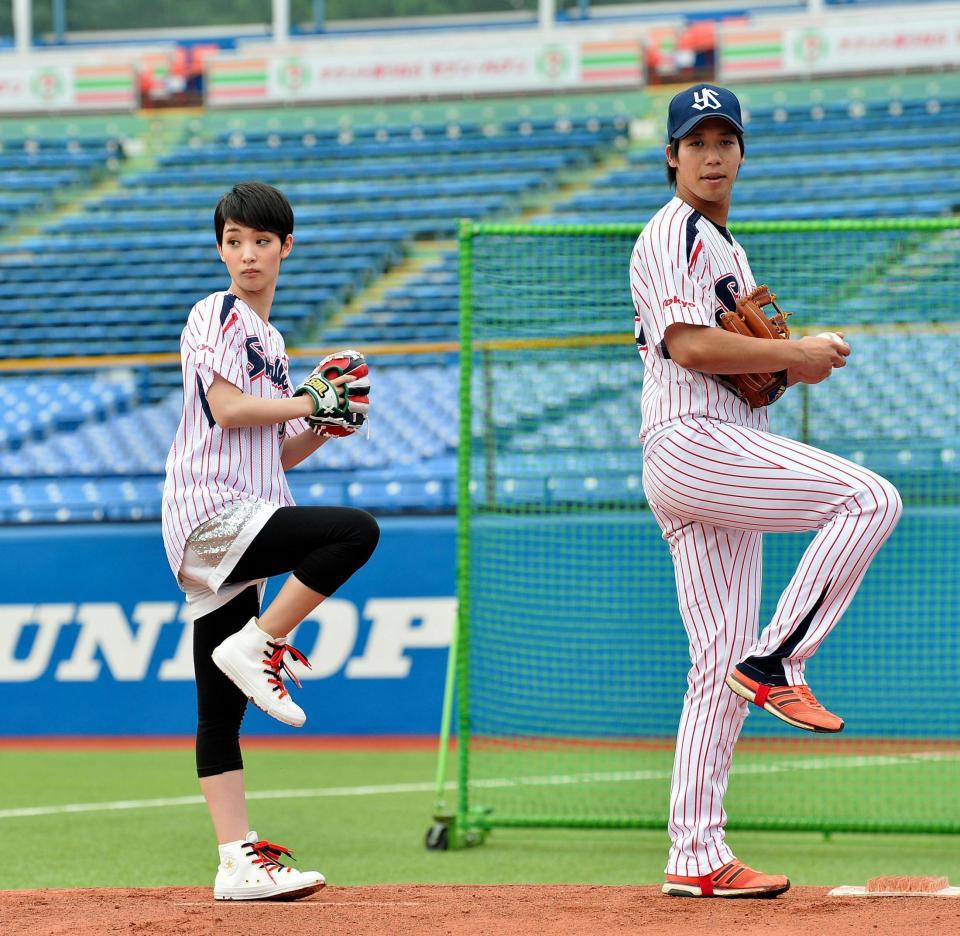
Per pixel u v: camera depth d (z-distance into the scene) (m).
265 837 23.11
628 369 36.69
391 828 23.92
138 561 36.91
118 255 64.81
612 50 69.75
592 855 21.47
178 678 36.31
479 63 70.75
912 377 36.12
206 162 73.38
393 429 47.97
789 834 23.66
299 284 61.53
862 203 62.47
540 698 30.73
